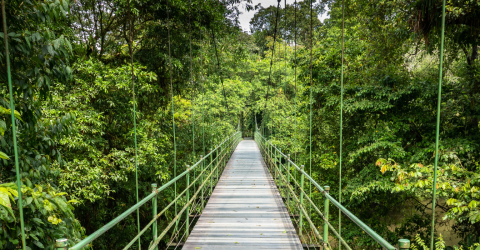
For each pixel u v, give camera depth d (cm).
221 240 432
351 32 1101
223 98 1894
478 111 685
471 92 695
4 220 210
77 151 693
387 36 843
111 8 877
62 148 639
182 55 1009
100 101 760
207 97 1544
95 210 877
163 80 1046
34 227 248
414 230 953
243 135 4200
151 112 1012
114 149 760
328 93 1068
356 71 1000
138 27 977
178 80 1073
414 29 689
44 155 304
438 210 1082
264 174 993
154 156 823
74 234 293
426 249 586
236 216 546
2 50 245
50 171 309
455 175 625
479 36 638
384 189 790
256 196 694
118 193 968
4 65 252
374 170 884
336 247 1195
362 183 932
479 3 555
